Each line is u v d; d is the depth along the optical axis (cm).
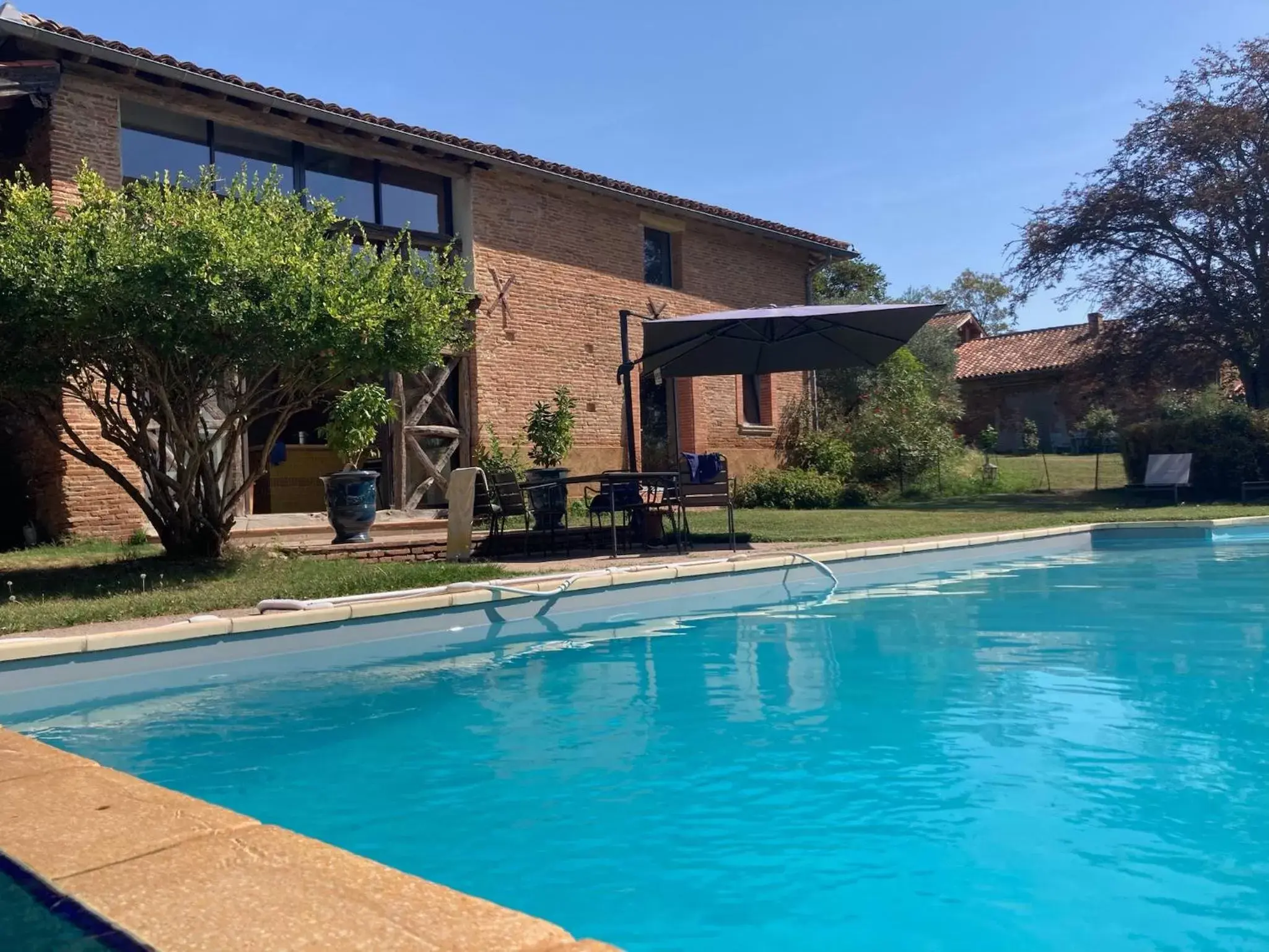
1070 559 938
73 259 639
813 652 522
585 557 900
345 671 511
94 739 386
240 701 448
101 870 171
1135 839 255
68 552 852
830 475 1648
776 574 802
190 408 751
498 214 1326
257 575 725
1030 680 436
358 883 165
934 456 1731
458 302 809
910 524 1170
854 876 239
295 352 691
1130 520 1141
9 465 973
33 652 452
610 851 259
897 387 1808
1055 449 2908
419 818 289
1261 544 1006
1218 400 1739
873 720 378
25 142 942
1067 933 207
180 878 167
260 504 1287
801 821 276
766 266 1762
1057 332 3186
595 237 1459
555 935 144
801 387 1838
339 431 910
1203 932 206
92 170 805
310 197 1086
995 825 268
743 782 311
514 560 886
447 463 1255
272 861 176
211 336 666
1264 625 556
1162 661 466
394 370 757
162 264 632
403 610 586
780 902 227
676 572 741
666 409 1595
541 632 614
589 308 1444
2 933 162
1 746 273
